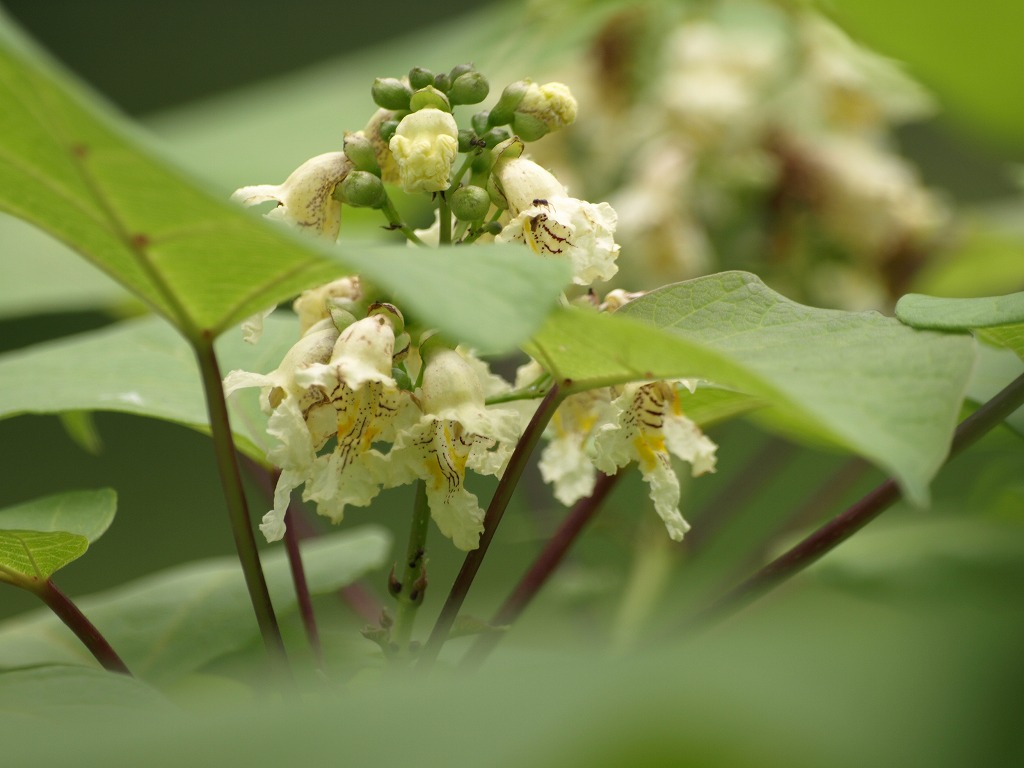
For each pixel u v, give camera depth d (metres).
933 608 0.64
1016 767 0.41
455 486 0.53
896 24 0.65
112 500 0.59
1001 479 0.67
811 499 0.70
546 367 0.53
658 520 0.69
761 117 0.85
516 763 0.32
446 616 0.54
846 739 0.35
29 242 0.83
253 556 0.53
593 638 0.67
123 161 0.49
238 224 0.50
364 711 0.35
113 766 0.36
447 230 0.55
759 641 0.37
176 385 0.61
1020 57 0.64
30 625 0.62
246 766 0.34
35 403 0.59
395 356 0.53
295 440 0.53
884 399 0.51
